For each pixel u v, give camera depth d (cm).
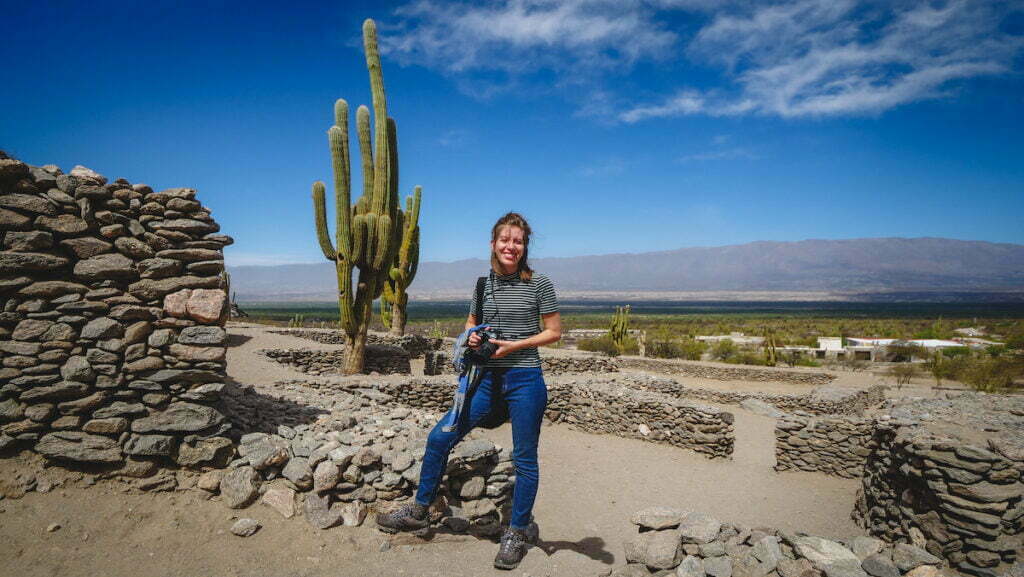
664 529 379
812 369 1923
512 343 319
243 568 330
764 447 1082
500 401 334
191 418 400
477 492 426
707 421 959
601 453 948
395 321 2106
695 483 812
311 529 374
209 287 423
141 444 382
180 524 361
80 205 390
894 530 534
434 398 1088
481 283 339
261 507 389
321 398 708
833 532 629
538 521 593
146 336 401
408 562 348
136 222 409
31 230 377
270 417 537
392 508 400
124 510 362
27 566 303
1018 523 421
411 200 2050
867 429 856
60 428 376
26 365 372
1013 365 2134
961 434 520
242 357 1226
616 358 2119
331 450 424
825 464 880
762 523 659
